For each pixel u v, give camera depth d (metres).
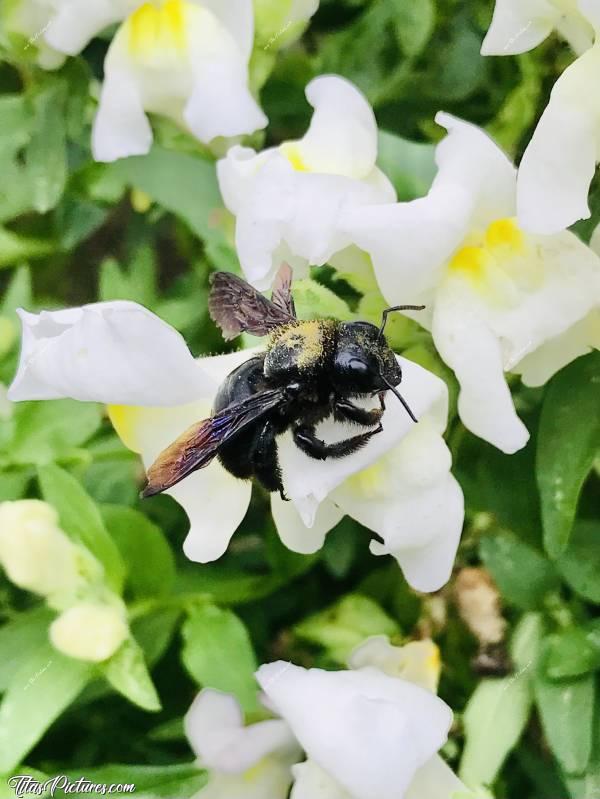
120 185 0.18
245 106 0.16
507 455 0.16
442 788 0.14
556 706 0.15
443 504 0.14
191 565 0.17
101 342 0.13
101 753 0.17
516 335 0.14
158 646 0.16
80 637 0.15
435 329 0.14
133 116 0.17
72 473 0.17
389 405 0.14
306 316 0.15
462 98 0.18
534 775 0.16
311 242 0.14
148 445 0.15
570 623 0.15
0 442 0.17
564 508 0.15
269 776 0.15
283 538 0.15
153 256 0.19
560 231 0.14
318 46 0.19
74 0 0.16
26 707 0.15
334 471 0.14
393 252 0.14
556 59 0.16
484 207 0.14
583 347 0.14
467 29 0.18
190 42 0.16
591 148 0.13
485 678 0.15
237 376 0.14
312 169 0.15
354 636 0.17
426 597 0.16
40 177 0.18
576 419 0.15
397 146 0.15
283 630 0.17
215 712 0.15
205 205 0.17
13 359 0.18
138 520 0.16
